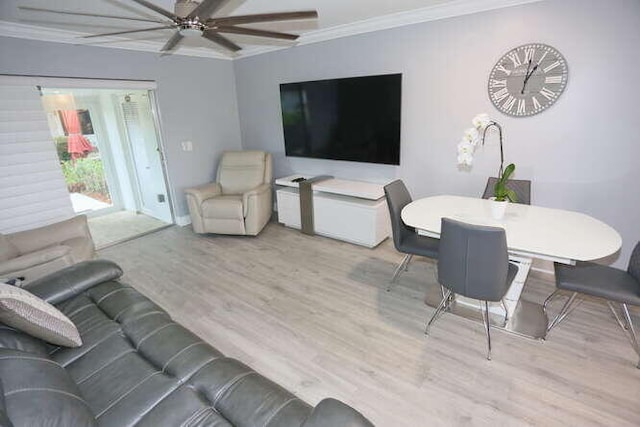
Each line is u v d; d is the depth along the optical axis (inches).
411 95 128.8
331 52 145.6
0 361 43.4
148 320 66.4
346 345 83.2
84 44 131.9
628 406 64.0
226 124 190.5
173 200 174.9
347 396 68.6
